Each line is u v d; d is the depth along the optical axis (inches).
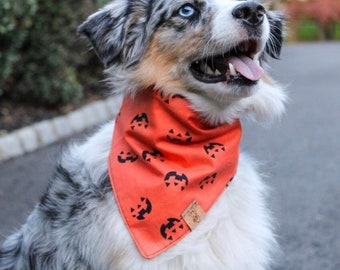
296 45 306.2
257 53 40.4
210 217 38.7
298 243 57.2
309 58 233.6
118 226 37.8
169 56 39.3
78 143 44.9
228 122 40.7
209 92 39.2
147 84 39.5
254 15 38.4
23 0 88.7
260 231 40.3
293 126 111.0
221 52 38.9
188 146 39.4
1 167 79.2
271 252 42.6
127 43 40.4
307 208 65.3
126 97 40.5
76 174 39.7
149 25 39.8
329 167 81.4
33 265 39.8
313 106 132.6
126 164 38.7
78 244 38.1
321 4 355.3
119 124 40.3
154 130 38.9
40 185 71.9
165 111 39.4
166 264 37.7
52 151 85.7
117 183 38.2
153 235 37.8
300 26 361.7
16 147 84.9
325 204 66.5
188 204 38.0
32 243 40.0
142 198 37.9
